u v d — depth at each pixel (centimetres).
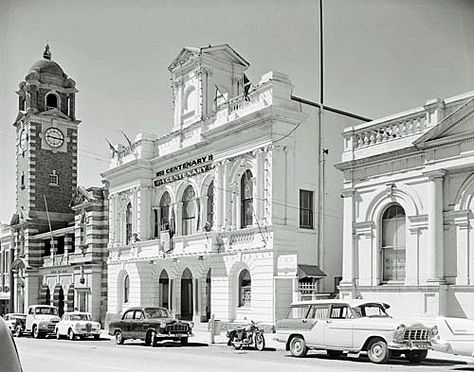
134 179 4197
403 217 2472
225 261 3316
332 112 3409
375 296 2498
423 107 2381
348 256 2641
